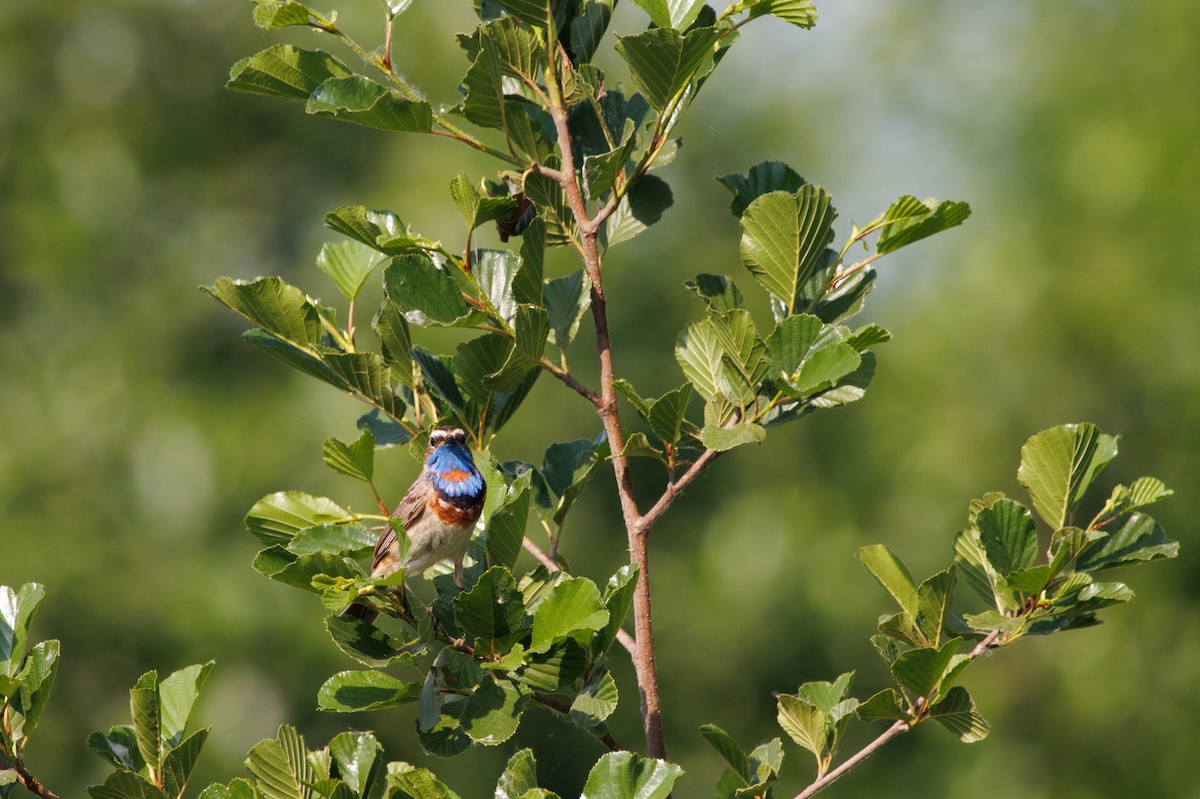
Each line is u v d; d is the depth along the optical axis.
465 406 5.85
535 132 5.68
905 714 5.07
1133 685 15.48
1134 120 16.25
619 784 4.35
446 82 18.08
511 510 5.11
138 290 18.28
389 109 5.21
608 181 5.43
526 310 5.10
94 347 17.78
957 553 5.58
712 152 19.67
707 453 5.36
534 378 5.89
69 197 18.64
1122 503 5.22
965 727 5.09
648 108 5.97
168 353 17.78
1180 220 15.65
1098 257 15.85
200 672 5.18
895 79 20.05
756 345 5.05
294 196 18.94
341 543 4.96
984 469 16.12
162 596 15.72
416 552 6.54
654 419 5.32
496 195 6.04
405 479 15.64
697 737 16.31
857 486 16.95
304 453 16.30
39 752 15.12
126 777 4.76
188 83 18.89
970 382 16.31
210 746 15.30
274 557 4.94
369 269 5.98
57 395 17.42
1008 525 5.24
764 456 17.67
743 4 5.32
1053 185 16.52
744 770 5.16
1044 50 17.73
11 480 16.41
